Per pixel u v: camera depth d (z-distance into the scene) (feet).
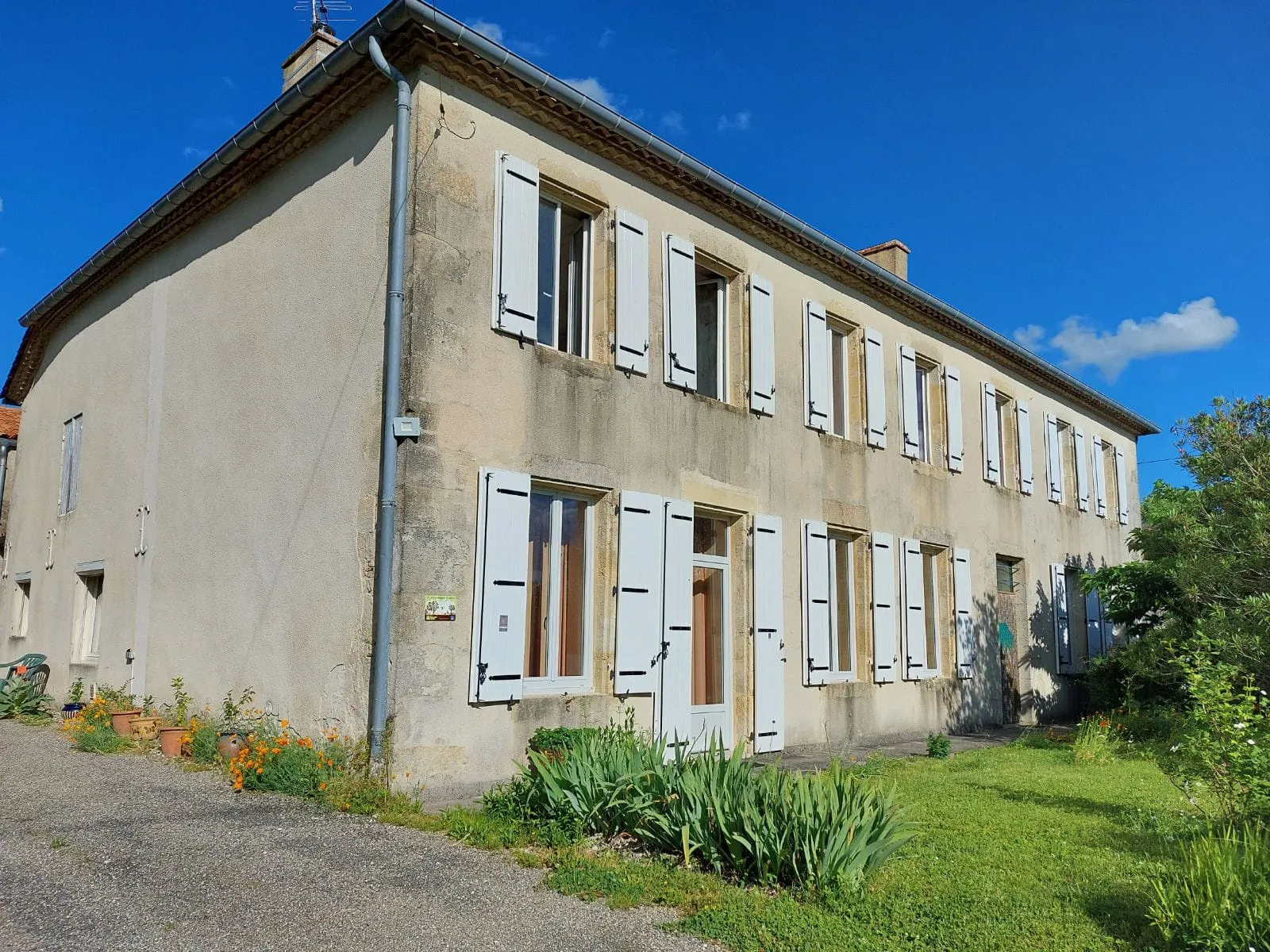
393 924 13.75
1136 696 40.09
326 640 23.57
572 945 13.21
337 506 23.91
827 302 37.47
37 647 41.96
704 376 33.53
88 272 38.17
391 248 22.90
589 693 25.91
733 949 13.15
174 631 30.30
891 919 14.14
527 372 25.02
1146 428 66.54
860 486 37.73
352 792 20.59
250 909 14.15
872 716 36.58
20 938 12.84
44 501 43.34
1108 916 14.32
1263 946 12.26
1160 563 40.70
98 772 23.98
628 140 27.91
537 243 25.66
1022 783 26.02
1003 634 48.06
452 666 22.40
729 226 32.89
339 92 25.14
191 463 30.76
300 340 26.30
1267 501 24.30
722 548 32.12
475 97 24.66
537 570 25.76
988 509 46.91
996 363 49.39
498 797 20.42
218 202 30.91
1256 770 17.54
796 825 15.65
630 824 18.21
